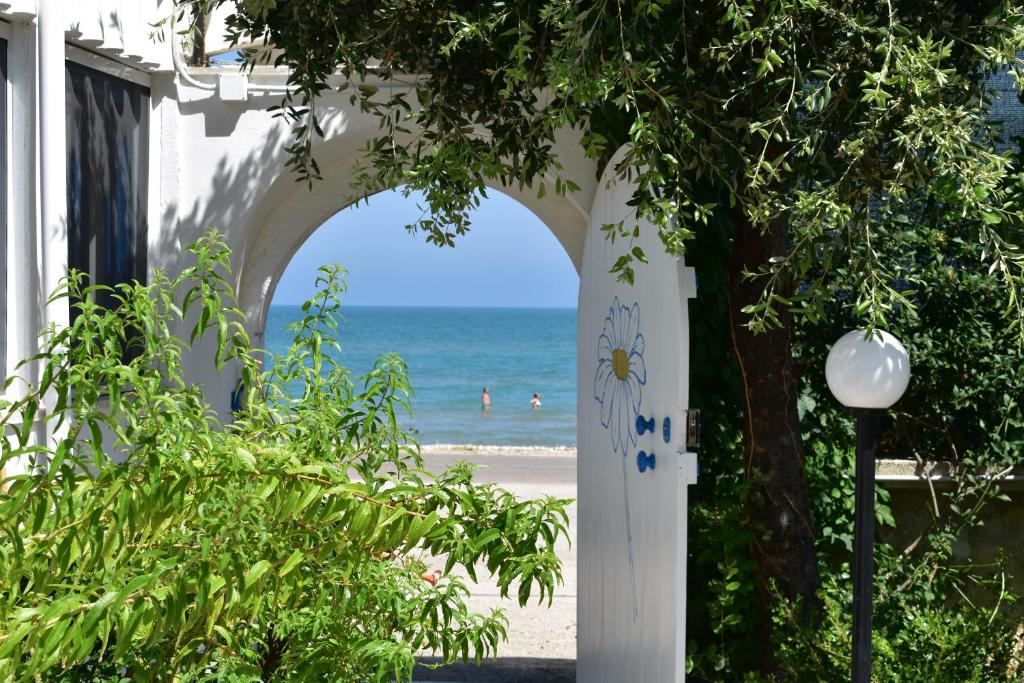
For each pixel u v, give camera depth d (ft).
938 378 15.78
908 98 9.42
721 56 9.86
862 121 9.97
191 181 16.60
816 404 15.74
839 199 9.82
